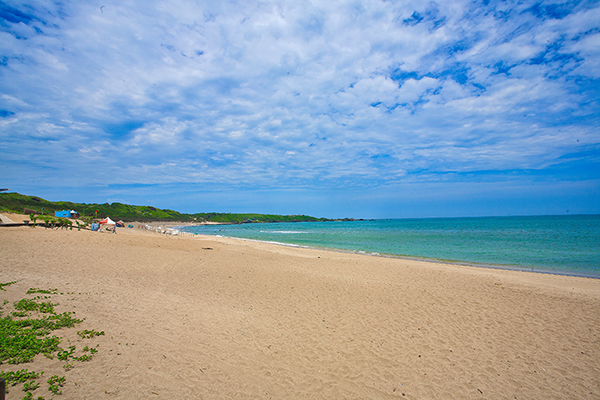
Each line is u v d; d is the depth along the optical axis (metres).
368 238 45.16
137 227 61.50
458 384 5.45
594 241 35.09
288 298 10.05
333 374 5.55
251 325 7.48
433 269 16.83
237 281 12.02
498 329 7.98
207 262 15.89
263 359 5.85
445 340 7.21
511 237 42.81
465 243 35.31
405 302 10.05
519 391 5.31
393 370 5.80
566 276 16.02
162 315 7.46
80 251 15.71
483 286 12.70
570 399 5.11
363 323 8.06
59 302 7.39
